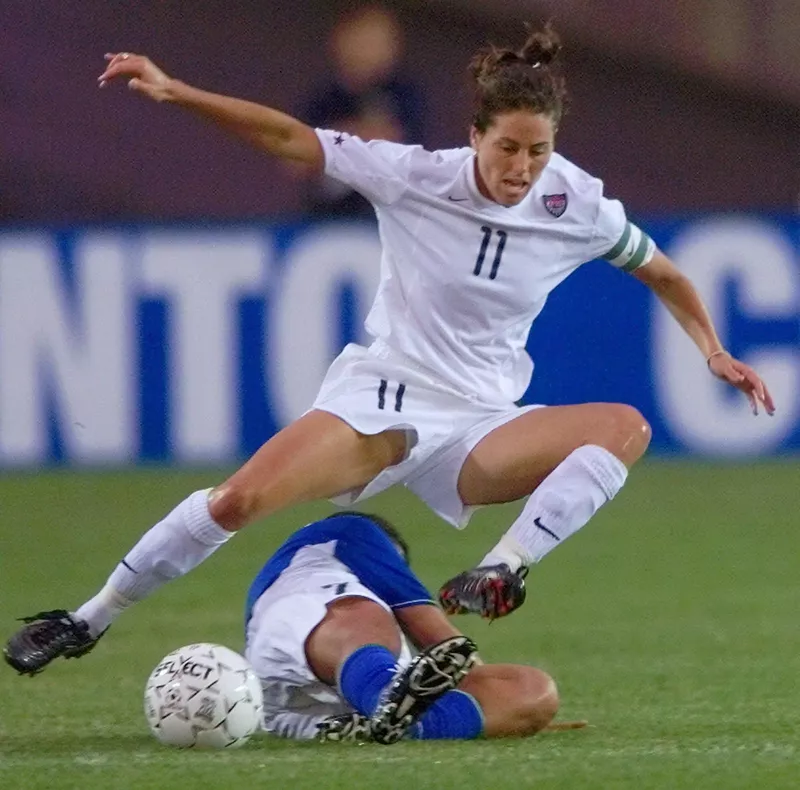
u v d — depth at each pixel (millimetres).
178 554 16859
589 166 57750
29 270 42906
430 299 17969
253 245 42938
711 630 23844
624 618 25188
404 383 17938
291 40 56312
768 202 57906
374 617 16016
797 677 19859
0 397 43188
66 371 43188
